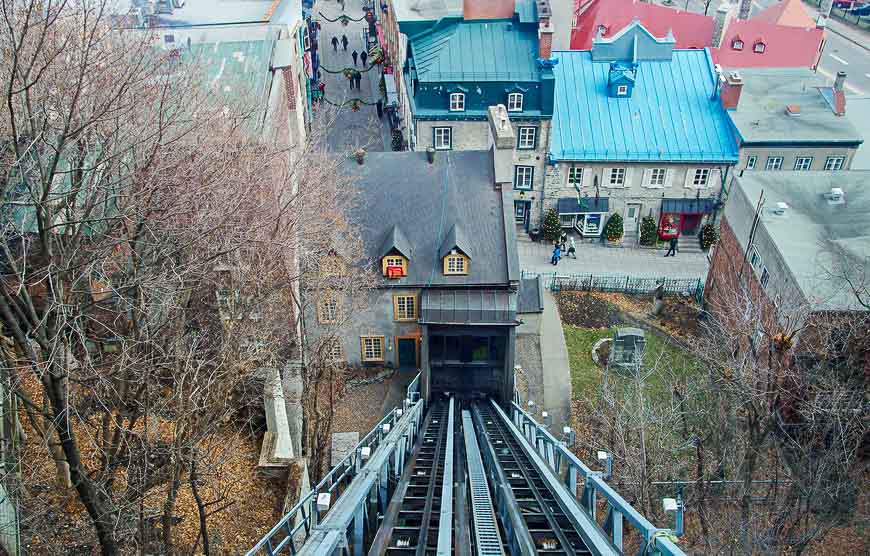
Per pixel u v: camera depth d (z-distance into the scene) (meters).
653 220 56.16
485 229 39.88
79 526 23.64
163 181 21.34
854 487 29.73
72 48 21.45
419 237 39.72
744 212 42.78
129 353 22.06
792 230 39.03
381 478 19.28
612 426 33.09
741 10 80.75
